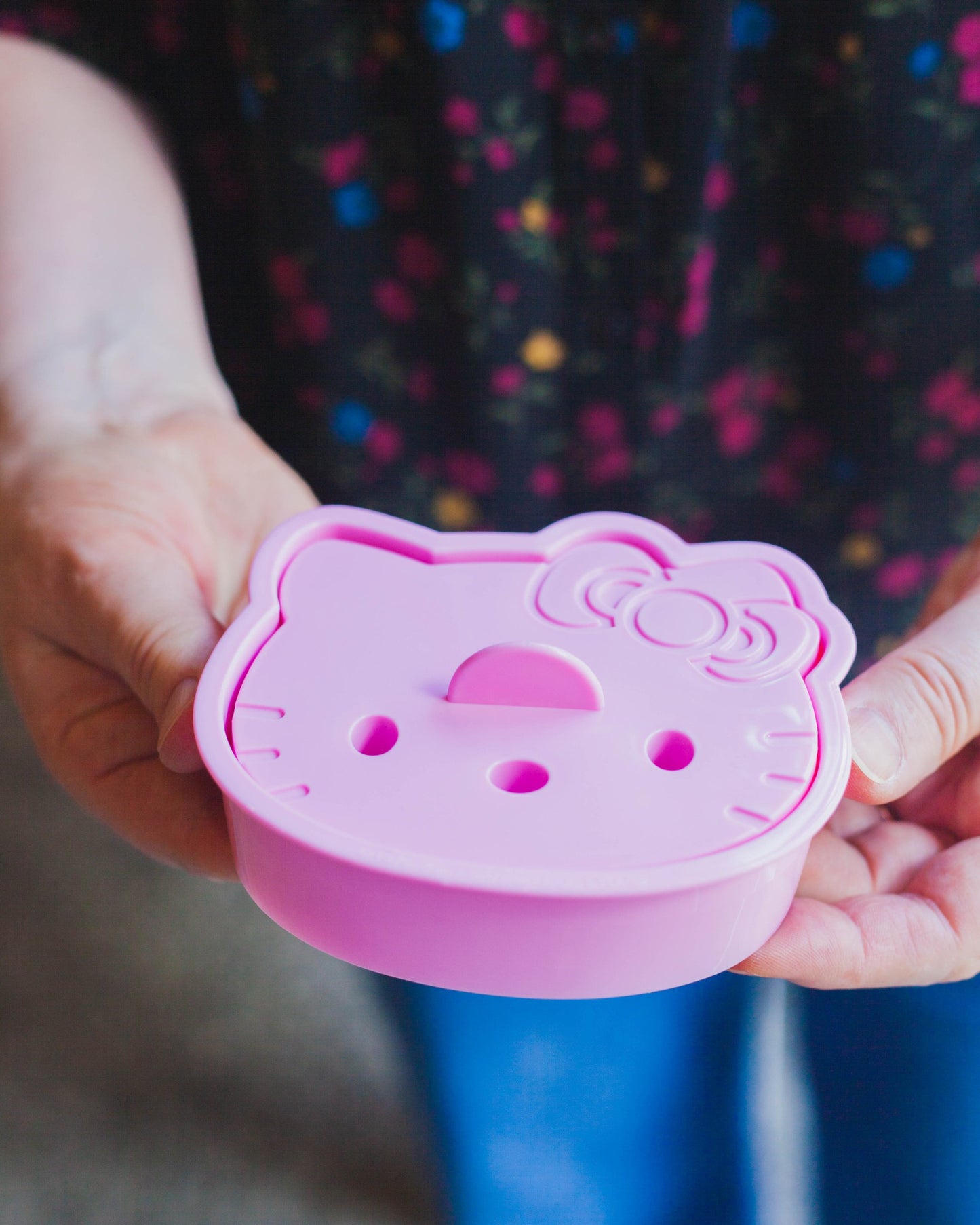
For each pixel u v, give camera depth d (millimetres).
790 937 338
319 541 365
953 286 496
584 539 368
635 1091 484
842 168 479
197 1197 527
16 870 669
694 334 507
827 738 327
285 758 324
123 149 474
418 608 353
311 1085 567
